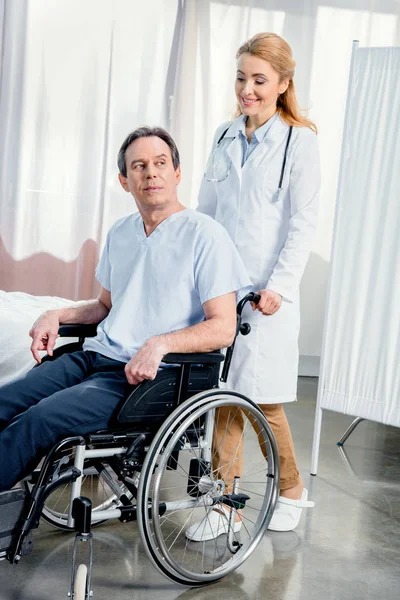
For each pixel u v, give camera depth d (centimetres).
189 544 224
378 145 276
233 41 452
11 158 428
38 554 209
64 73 430
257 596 196
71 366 205
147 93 443
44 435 176
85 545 217
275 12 454
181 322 200
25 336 235
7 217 430
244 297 212
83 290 444
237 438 231
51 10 425
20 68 424
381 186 277
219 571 200
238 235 230
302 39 457
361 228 282
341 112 464
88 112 435
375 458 330
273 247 230
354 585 205
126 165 201
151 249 203
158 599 190
